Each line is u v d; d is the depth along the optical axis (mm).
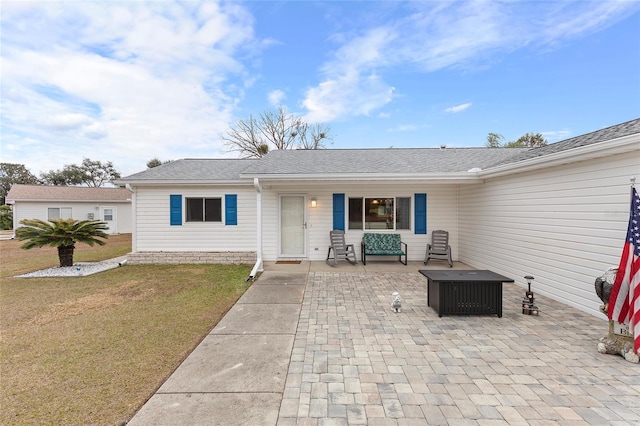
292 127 22375
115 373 2822
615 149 3732
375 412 2242
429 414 2215
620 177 3941
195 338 3633
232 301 5129
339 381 2674
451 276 4469
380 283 6375
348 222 9188
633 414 2213
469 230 8344
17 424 2119
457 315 4383
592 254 4371
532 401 2369
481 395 2449
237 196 9156
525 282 5934
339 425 2102
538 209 5559
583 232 4531
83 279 6832
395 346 3391
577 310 4590
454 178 7176
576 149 4250
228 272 7527
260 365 2971
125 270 7836
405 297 5352
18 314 4516
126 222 20500
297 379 2713
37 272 7562
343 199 9109
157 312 4578
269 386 2600
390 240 8852
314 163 8750
